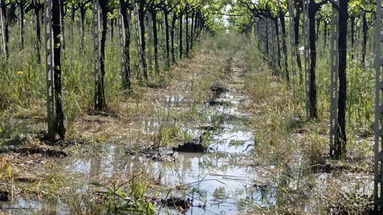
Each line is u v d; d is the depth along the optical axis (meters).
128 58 16.38
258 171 8.39
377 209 6.12
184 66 27.19
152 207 6.24
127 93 15.31
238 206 6.67
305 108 12.55
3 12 16.34
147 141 9.99
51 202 6.45
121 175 7.71
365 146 9.41
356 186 7.07
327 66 14.88
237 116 13.31
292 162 8.75
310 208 6.44
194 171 8.36
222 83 20.39
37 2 16.39
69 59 13.33
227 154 9.57
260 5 24.38
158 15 29.45
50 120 9.43
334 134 9.04
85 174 7.71
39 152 8.66
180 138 10.42
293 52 16.44
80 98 12.23
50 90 9.47
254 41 37.41
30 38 17.09
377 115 6.02
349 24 27.03
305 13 12.66
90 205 6.11
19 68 12.77
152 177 7.69
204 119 12.65
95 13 12.70
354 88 11.74
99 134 10.12
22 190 6.69
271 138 9.89
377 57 5.98
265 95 15.82
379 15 5.98
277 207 6.41
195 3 29.59
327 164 8.53
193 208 6.56
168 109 12.98
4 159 7.79
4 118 10.05
